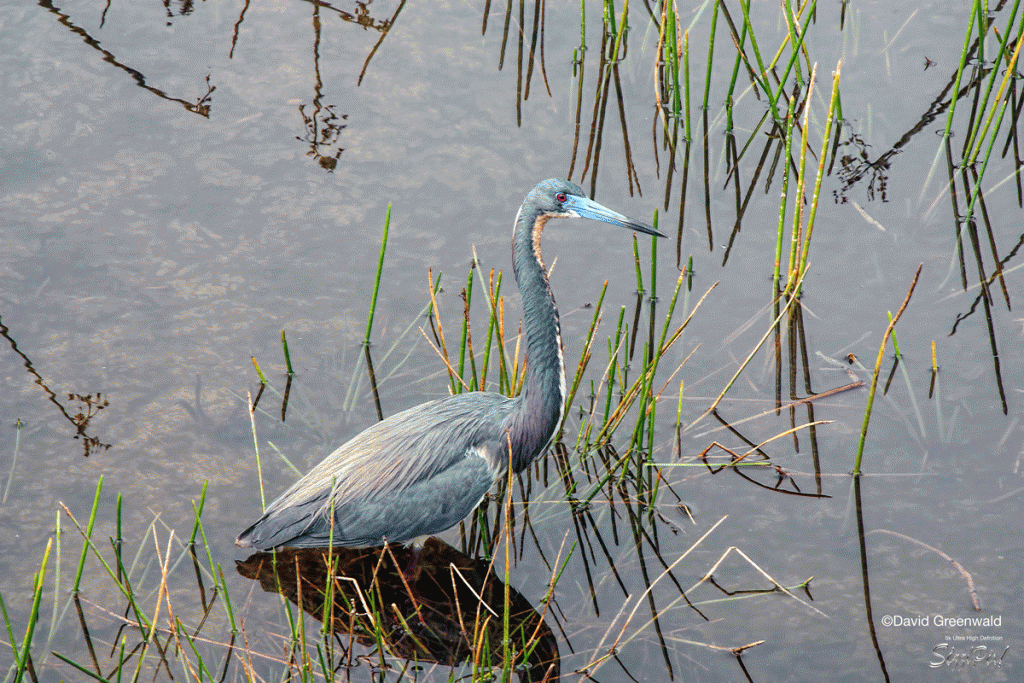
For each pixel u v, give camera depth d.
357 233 14.06
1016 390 11.77
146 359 12.35
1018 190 14.73
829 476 11.01
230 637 9.43
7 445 11.23
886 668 8.98
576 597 9.93
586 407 12.23
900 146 15.60
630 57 17.67
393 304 13.20
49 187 14.58
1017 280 13.25
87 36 17.70
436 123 15.95
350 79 16.81
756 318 13.03
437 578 10.29
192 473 11.07
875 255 13.76
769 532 10.44
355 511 10.09
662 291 13.41
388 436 10.40
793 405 11.92
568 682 9.01
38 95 16.20
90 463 11.10
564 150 15.55
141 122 15.79
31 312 12.78
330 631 9.20
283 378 12.23
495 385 12.35
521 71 17.14
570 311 13.13
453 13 18.66
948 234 14.04
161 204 14.41
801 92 16.61
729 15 17.30
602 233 14.39
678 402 12.12
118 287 13.20
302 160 15.19
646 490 11.12
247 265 13.60
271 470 11.12
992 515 10.35
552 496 11.25
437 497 10.20
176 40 17.70
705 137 16.11
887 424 11.55
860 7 18.41
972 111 16.09
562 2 18.83
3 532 10.32
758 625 9.47
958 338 12.52
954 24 17.84
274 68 17.00
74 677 8.98
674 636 9.42
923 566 9.91
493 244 13.90
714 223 14.45
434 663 9.27
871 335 12.65
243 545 10.04
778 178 15.27
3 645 9.23
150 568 10.06
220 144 15.44
